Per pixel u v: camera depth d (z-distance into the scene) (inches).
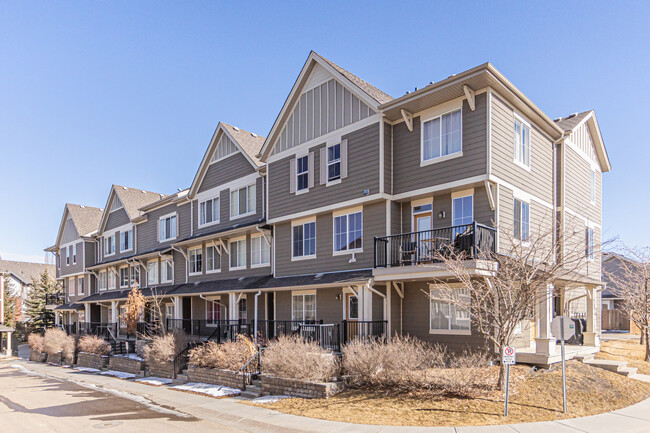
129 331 1058.1
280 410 461.1
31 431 429.1
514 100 603.8
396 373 479.8
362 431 369.1
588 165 851.4
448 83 567.8
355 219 686.5
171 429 414.3
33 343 1336.1
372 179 653.3
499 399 431.2
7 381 836.0
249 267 903.1
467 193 587.8
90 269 1517.0
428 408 417.7
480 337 547.5
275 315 821.2
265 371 578.6
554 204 712.4
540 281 440.8
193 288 989.2
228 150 987.3
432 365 490.6
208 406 507.2
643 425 371.6
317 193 737.0
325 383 493.0
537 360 521.0
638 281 737.0
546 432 350.9
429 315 602.9
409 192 631.8
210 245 1015.6
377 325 611.2
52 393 658.8
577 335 727.1
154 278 1222.3
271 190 827.4
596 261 850.8
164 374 762.8
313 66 765.3
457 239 540.7
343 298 698.2
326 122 735.1
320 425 394.0
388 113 647.8
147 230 1264.8
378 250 639.1
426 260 599.5
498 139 574.9
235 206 951.0
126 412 498.6
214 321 943.0
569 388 458.9
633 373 555.8
